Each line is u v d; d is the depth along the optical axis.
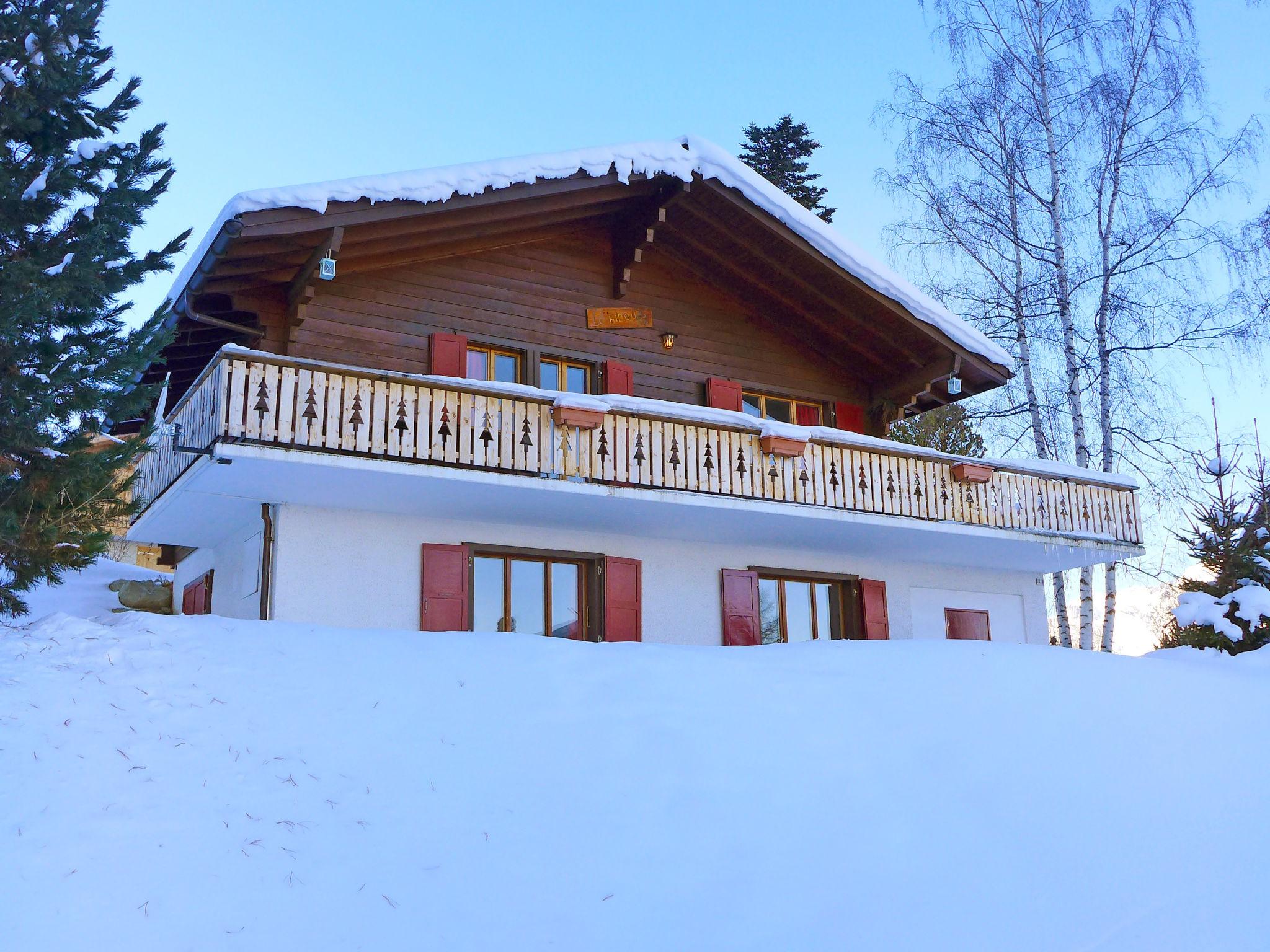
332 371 11.52
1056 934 5.44
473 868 5.76
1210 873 6.16
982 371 16.34
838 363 17.22
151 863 5.49
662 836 6.20
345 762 6.71
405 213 12.62
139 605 16.39
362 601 12.60
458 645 9.08
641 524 14.00
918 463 14.99
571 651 9.18
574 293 15.04
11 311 10.23
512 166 13.18
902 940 5.32
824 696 8.46
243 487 11.89
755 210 14.70
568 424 12.62
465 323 14.10
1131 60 19.39
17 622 11.13
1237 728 8.66
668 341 15.55
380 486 11.98
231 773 6.42
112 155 11.42
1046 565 17.19
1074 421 18.56
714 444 13.61
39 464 10.74
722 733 7.54
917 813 6.62
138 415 13.25
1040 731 8.05
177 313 13.12
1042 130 19.84
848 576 15.90
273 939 5.05
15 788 5.97
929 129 20.03
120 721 6.88
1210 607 13.52
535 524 13.70
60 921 4.98
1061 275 19.09
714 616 14.76
